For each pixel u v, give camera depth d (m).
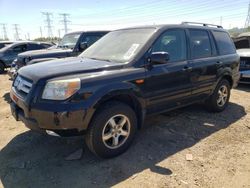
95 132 3.49
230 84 6.04
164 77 4.24
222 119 5.41
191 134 4.62
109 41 4.74
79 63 3.95
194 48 4.95
